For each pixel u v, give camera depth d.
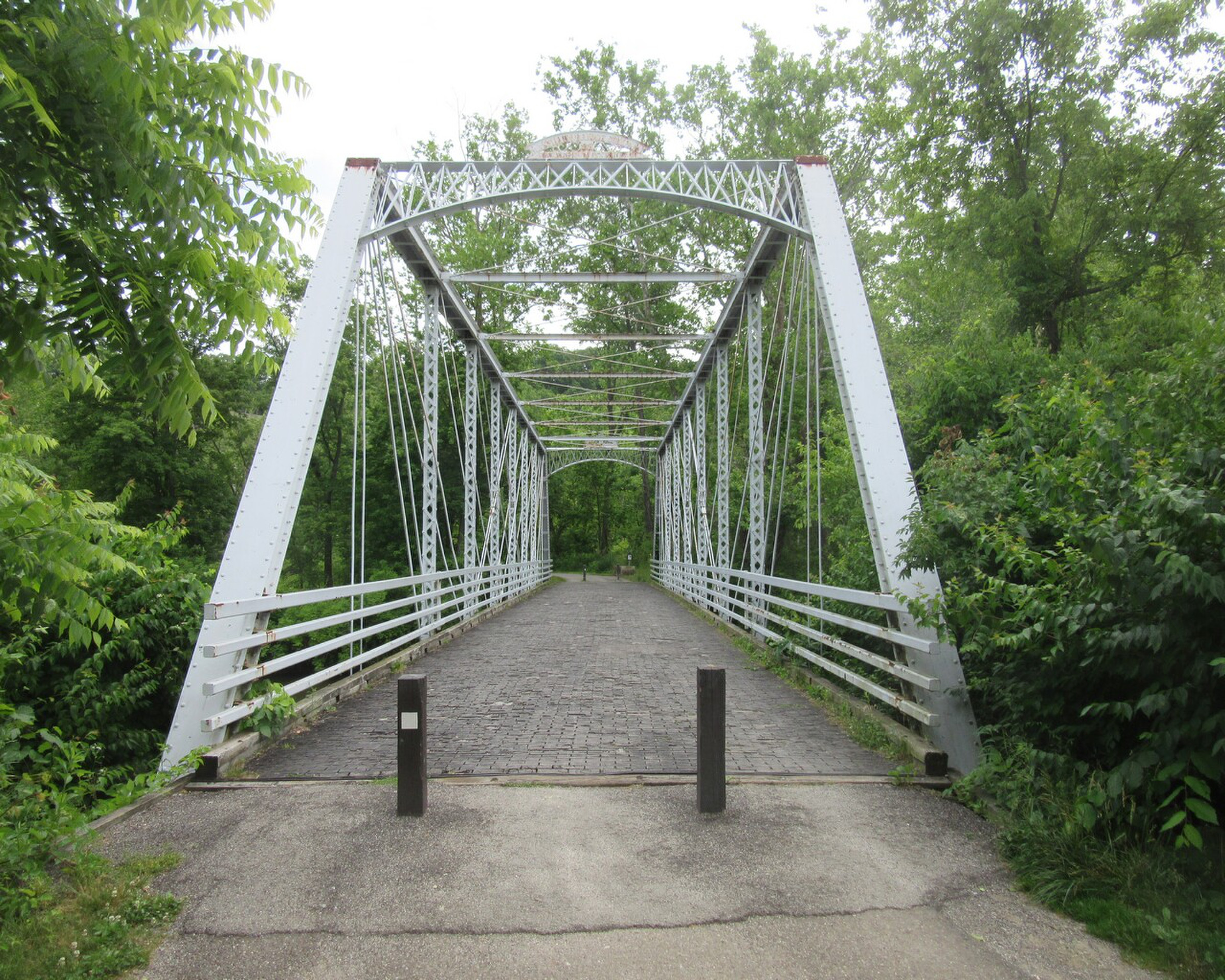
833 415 17.30
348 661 7.34
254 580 5.83
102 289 2.75
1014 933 2.98
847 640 8.00
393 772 4.90
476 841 3.79
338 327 7.40
